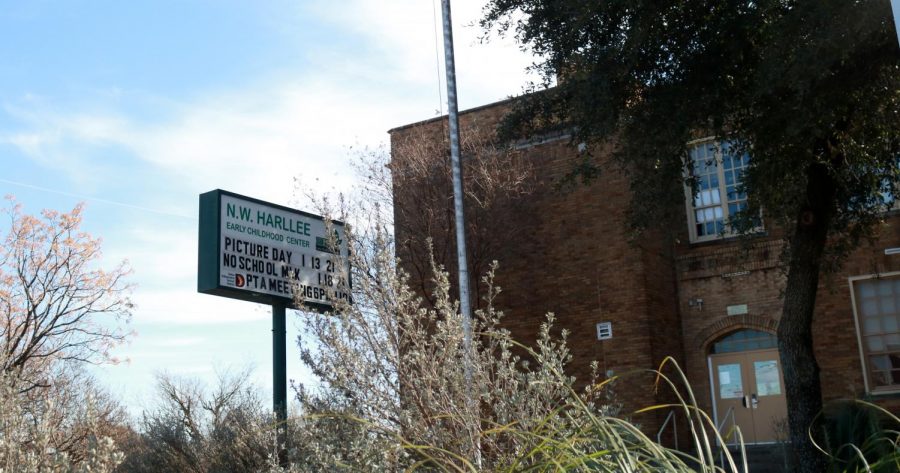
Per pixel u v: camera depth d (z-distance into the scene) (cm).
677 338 2088
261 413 1382
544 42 1437
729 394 2058
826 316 1956
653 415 1909
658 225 1445
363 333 686
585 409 363
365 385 656
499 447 592
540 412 625
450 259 2083
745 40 1294
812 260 1340
